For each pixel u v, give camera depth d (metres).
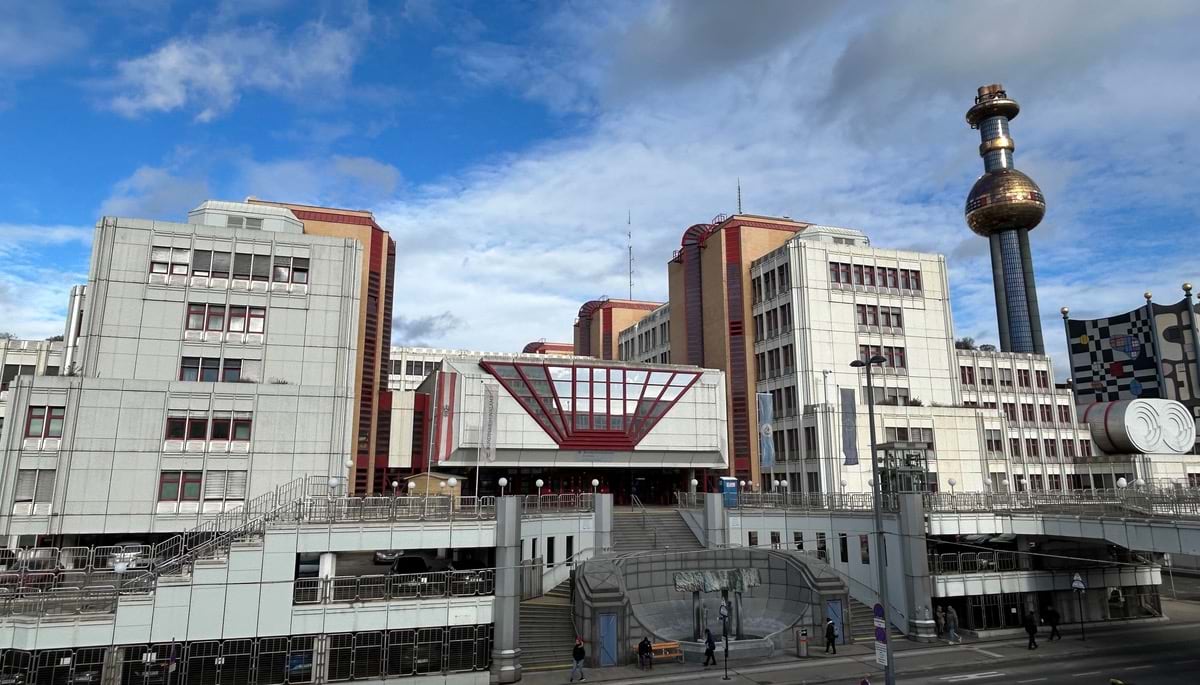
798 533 49.56
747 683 31.38
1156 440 69.00
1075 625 43.38
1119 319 82.56
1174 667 33.06
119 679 27.23
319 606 30.27
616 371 60.47
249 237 46.66
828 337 65.00
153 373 43.34
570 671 33.44
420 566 43.44
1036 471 74.31
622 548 47.31
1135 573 45.53
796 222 76.25
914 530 40.44
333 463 44.44
